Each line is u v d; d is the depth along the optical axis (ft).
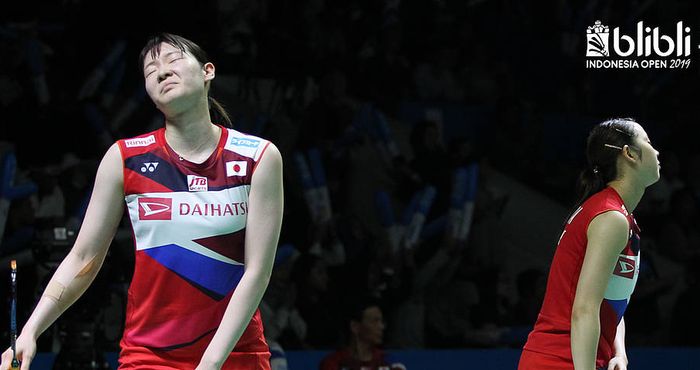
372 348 37.86
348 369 37.19
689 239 54.19
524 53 63.93
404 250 47.14
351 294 43.47
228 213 17.08
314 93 54.29
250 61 53.93
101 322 27.63
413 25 60.29
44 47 49.52
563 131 60.44
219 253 17.08
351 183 51.03
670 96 63.93
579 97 62.54
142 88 49.26
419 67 58.59
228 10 55.11
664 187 56.90
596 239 19.35
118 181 17.30
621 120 20.47
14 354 16.67
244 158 17.22
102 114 46.80
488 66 60.85
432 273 47.60
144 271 17.13
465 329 46.42
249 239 17.15
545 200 57.31
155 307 17.11
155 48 17.11
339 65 56.29
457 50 60.03
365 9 59.52
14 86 46.14
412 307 44.73
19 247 40.68
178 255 17.03
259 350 17.69
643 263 51.65
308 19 56.08
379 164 52.54
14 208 41.14
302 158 47.85
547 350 20.13
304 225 46.21
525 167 57.72
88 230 17.37
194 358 17.08
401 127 56.95
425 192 48.93
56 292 17.20
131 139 17.49
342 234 46.52
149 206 17.11
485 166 54.24
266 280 17.16
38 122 45.34
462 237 48.93
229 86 53.26
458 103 59.00
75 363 26.45
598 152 20.27
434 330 46.34
